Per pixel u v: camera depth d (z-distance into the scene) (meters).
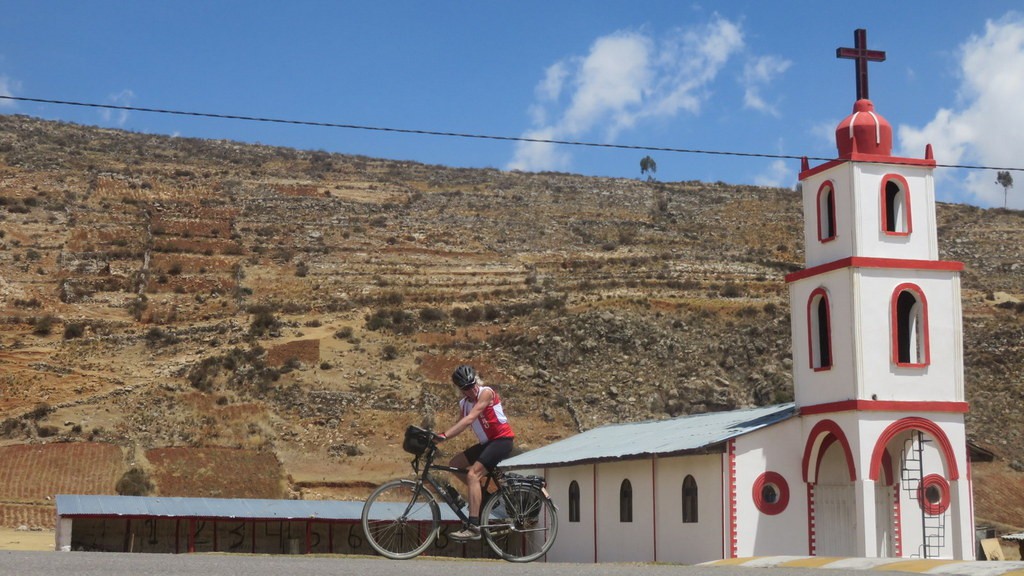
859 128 40.56
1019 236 160.88
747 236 168.50
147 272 137.00
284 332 118.06
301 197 169.50
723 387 106.12
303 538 59.75
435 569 14.71
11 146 173.50
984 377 108.31
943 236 160.62
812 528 40.25
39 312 123.69
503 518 17.58
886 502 39.94
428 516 19.70
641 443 47.00
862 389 38.59
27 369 106.81
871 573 17.66
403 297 132.00
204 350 113.44
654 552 43.53
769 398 103.44
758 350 111.62
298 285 137.25
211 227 153.88
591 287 134.12
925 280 40.12
